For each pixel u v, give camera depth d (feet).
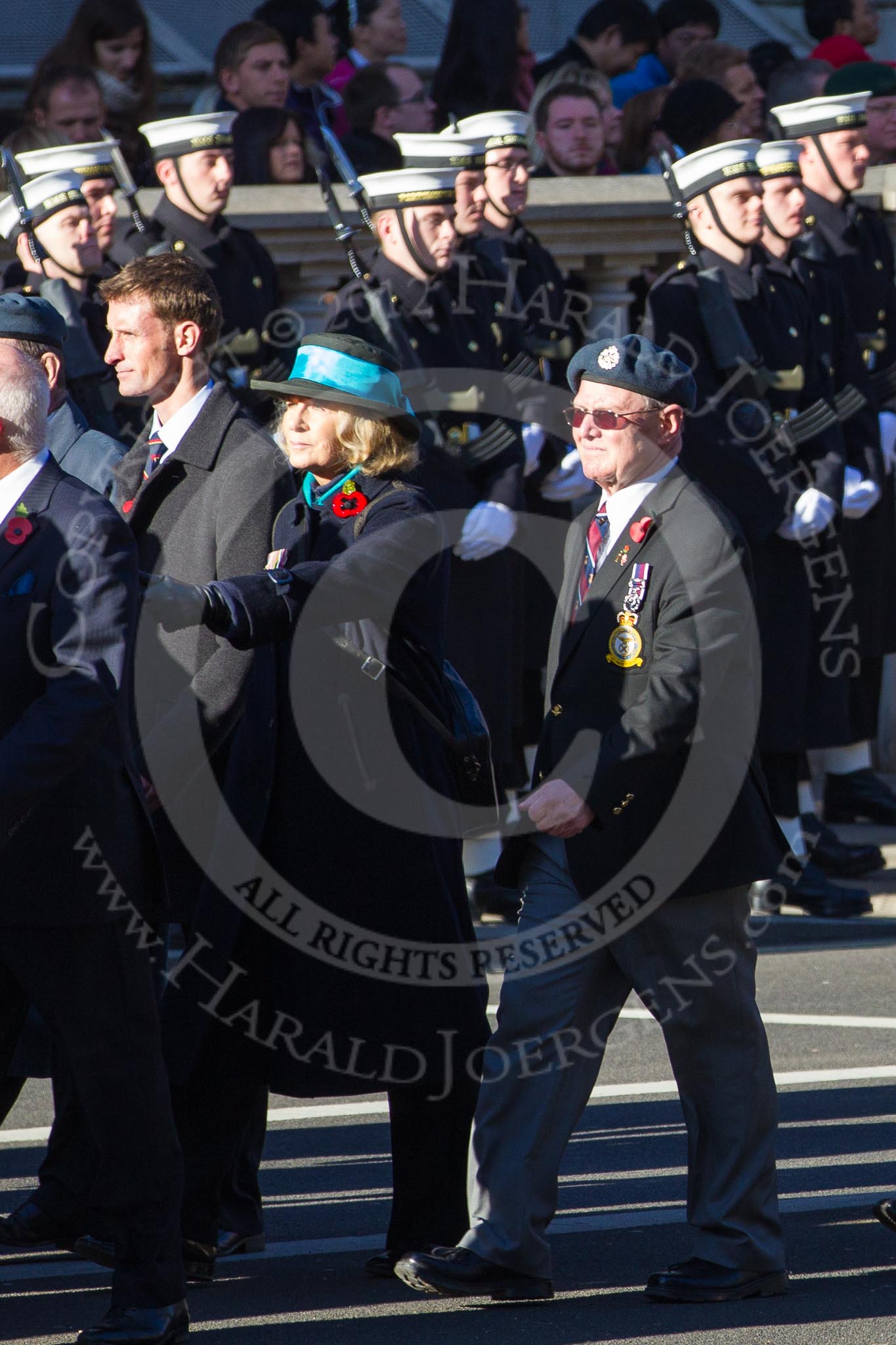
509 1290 51.42
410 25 136.87
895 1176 62.44
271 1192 62.64
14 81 128.47
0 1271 55.42
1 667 45.60
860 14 134.72
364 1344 48.03
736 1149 51.57
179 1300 47.32
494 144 90.94
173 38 128.67
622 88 118.73
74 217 79.97
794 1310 50.39
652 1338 48.16
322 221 96.37
